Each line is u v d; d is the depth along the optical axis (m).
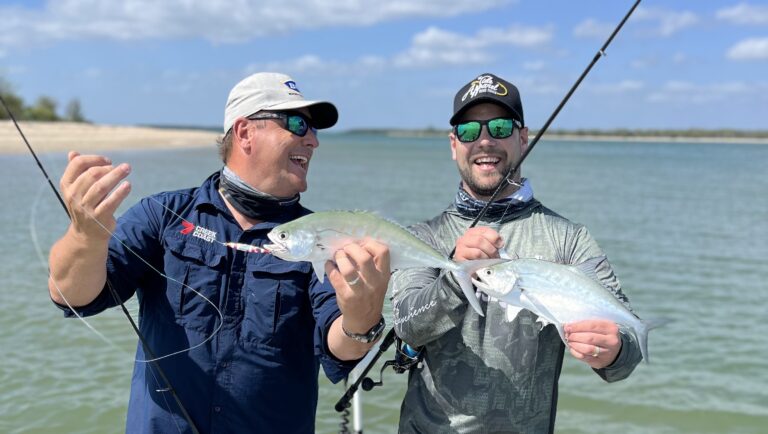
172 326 2.47
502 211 2.96
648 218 17.08
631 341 2.58
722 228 15.48
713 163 53.59
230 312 2.46
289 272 2.50
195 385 2.42
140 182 22.56
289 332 2.50
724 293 9.12
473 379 2.72
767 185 29.77
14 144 19.72
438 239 3.00
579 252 2.87
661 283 9.68
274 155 2.56
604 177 34.09
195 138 71.12
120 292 2.47
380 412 5.44
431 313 2.59
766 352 6.71
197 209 2.61
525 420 2.71
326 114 2.68
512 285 2.57
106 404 5.25
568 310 2.57
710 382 5.98
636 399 5.66
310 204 18.86
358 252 2.11
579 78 2.94
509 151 2.96
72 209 2.09
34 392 5.38
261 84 2.62
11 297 7.70
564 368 6.30
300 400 2.55
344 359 2.35
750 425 5.24
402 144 116.50
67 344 6.35
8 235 11.48
